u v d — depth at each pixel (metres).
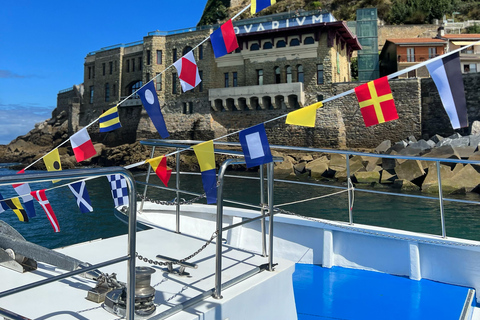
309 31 39.78
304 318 3.07
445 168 26.09
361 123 37.97
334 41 40.28
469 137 30.92
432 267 3.71
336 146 38.19
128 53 53.69
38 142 65.19
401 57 44.03
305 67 40.09
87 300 2.03
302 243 4.36
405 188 26.22
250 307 2.26
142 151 46.06
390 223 16.42
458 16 60.53
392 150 33.56
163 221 5.28
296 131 40.19
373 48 46.72
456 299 3.31
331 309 3.22
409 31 55.88
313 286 3.68
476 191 24.23
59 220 15.69
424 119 36.53
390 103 2.53
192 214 5.29
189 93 46.25
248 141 2.43
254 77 42.28
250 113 42.75
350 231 4.10
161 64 48.84
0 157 66.19
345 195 23.97
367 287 3.62
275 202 21.64
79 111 60.06
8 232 2.60
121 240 3.23
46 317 1.82
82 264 2.27
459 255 3.58
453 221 16.66
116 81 54.50
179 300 2.04
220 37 3.21
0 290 2.11
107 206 18.69
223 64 44.41
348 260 4.12
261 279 2.39
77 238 13.01
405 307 3.21
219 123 44.47
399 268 3.87
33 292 2.11
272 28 41.22
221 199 2.12
